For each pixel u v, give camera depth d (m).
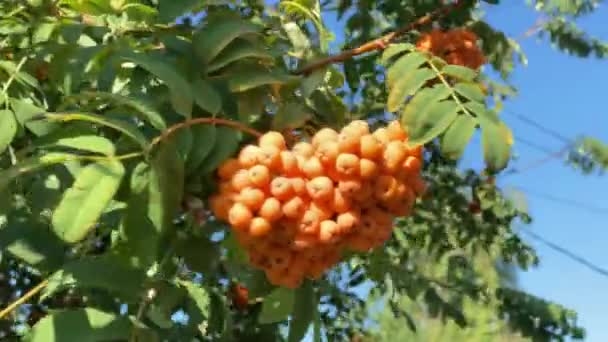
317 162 0.51
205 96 0.54
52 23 0.66
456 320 1.22
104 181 0.47
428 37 0.74
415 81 0.56
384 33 0.91
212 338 0.73
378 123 0.85
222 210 0.51
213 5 0.67
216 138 0.52
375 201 0.53
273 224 0.51
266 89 0.58
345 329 1.17
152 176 0.50
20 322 0.81
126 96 0.53
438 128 0.52
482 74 0.88
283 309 0.59
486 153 0.52
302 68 0.62
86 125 0.52
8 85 0.60
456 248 1.32
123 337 0.49
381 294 1.13
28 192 0.56
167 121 0.54
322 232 0.51
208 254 0.55
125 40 0.63
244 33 0.57
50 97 0.68
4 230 0.55
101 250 0.69
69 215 0.46
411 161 0.53
